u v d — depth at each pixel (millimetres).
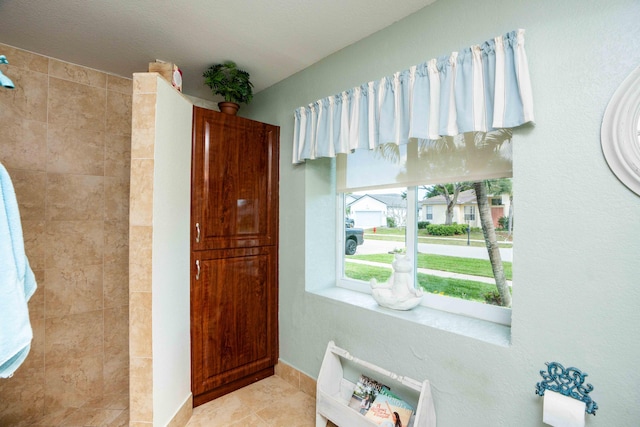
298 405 1958
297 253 2213
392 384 1638
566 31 1103
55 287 1950
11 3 1457
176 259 1718
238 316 2125
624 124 990
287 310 2297
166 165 1612
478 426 1296
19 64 1849
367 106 1670
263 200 2281
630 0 982
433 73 1398
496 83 1202
